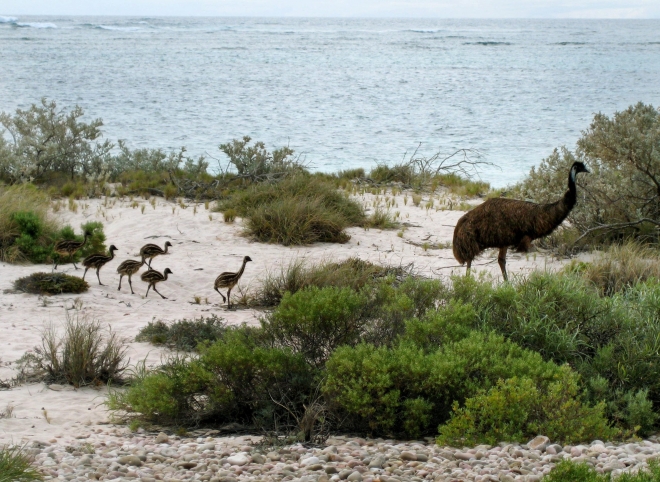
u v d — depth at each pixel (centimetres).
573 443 566
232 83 5888
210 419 650
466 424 562
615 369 692
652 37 19012
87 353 765
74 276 1173
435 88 5788
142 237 1477
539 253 1391
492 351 655
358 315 727
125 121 3572
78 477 464
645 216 1398
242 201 1681
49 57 8238
